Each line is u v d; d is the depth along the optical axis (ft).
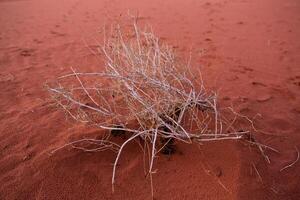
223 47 16.84
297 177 8.34
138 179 7.96
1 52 16.39
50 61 15.24
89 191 7.75
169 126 7.89
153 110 7.88
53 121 10.07
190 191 7.70
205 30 19.43
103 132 9.13
